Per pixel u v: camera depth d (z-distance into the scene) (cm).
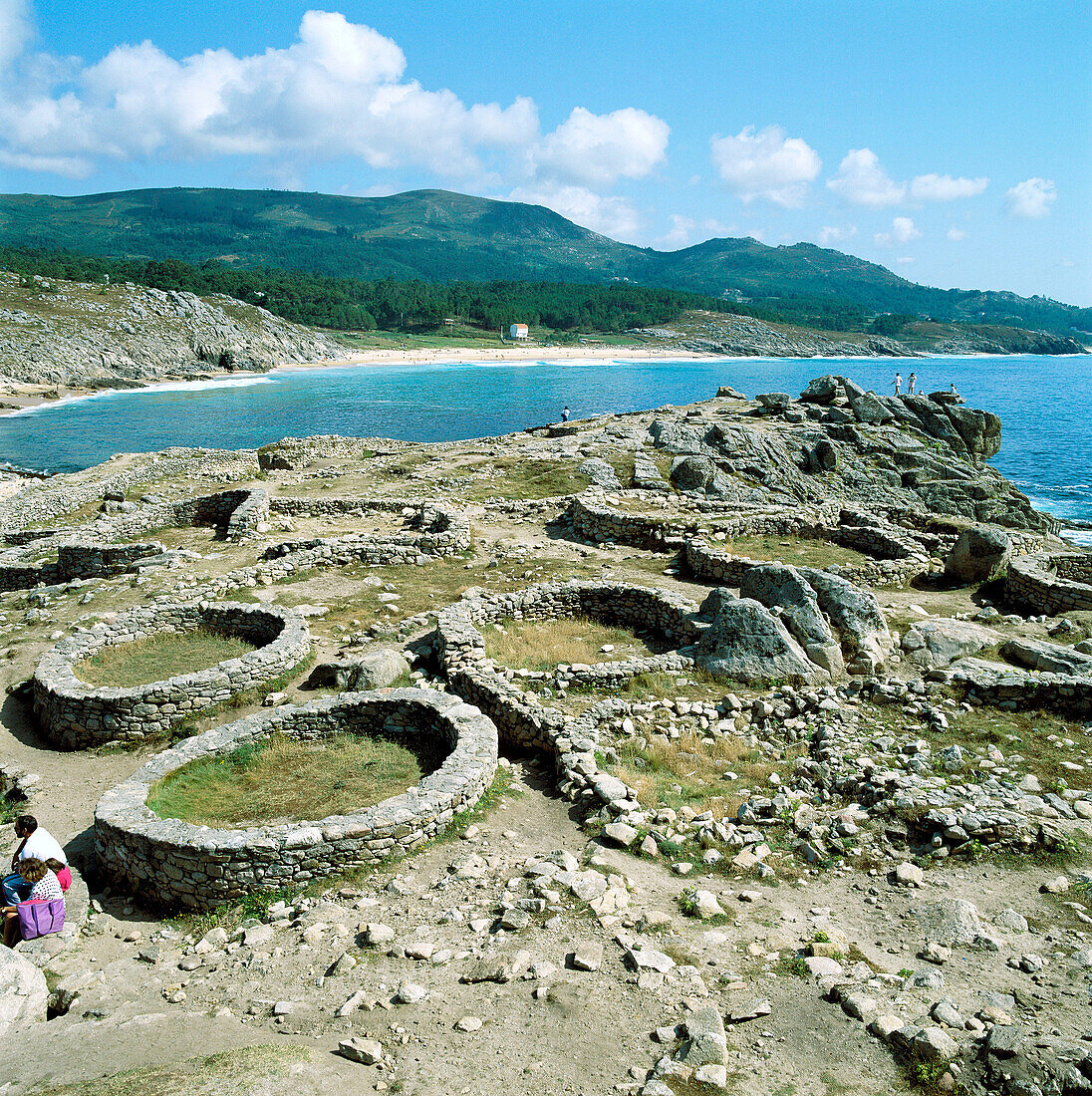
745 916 863
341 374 15125
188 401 10475
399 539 2423
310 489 3628
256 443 7144
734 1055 647
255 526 2702
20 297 14100
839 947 794
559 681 1503
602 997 715
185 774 1183
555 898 877
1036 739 1289
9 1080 620
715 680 1523
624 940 794
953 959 777
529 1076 626
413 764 1237
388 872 982
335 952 822
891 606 1980
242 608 1841
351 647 1742
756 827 1061
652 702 1420
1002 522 4134
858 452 4475
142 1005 759
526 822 1098
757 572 1759
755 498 3638
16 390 10756
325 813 1094
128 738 1423
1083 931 824
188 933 919
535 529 2902
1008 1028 647
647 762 1255
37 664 1612
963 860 964
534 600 1930
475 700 1446
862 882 938
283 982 776
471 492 3441
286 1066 609
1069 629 1744
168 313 15588
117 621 1792
